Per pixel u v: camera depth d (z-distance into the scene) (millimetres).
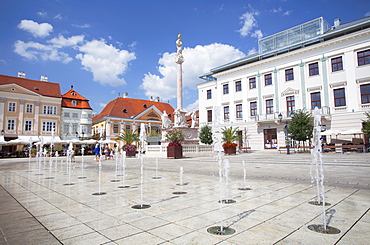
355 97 27906
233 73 40062
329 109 29438
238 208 4926
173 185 7840
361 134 26719
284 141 32875
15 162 25297
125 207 5152
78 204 5477
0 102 43906
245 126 37719
